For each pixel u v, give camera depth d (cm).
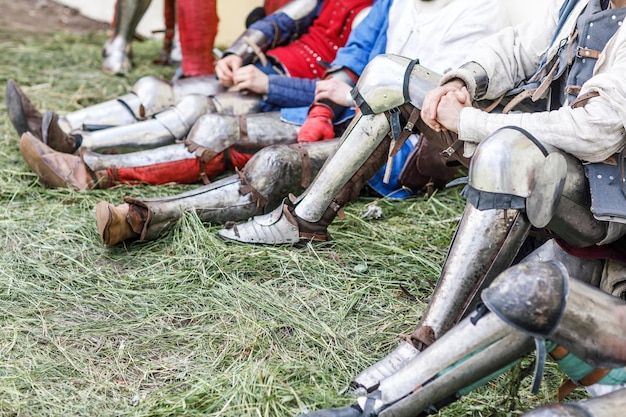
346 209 292
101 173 294
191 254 253
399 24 297
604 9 188
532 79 209
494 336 157
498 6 287
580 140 169
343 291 238
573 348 154
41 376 197
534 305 149
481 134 180
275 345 212
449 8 287
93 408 187
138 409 187
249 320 221
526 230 179
